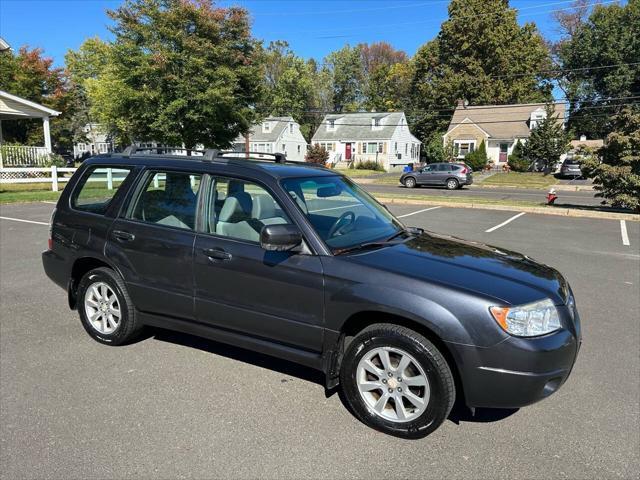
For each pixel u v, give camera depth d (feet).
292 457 9.70
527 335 9.72
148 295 13.71
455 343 9.72
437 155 156.25
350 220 12.96
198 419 10.98
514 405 9.77
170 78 68.80
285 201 11.89
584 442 10.37
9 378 12.72
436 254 11.80
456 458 9.77
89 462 9.41
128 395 11.98
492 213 49.57
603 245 32.60
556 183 107.45
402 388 10.43
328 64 283.18
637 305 19.90
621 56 177.06
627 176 46.73
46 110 72.79
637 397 12.34
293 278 11.30
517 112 159.02
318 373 13.42
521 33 184.96
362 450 9.99
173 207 13.57
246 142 173.17
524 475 9.27
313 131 247.09
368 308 10.41
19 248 28.50
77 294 15.47
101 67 124.36
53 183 63.10
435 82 189.06
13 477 8.95
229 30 73.10
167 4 70.79
